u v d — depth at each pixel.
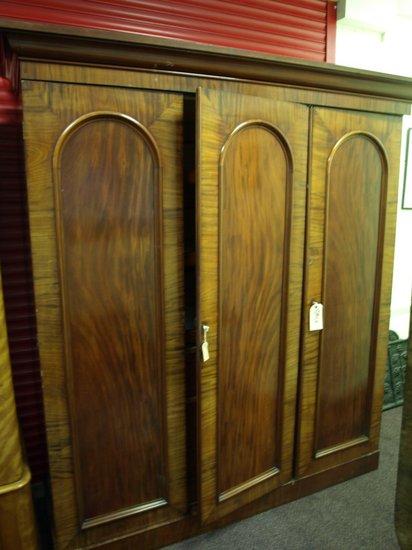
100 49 1.13
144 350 1.39
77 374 1.31
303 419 1.70
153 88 1.24
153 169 1.29
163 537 1.54
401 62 2.36
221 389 1.44
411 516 0.77
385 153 1.67
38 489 1.85
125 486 1.45
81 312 1.29
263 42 1.92
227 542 1.58
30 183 1.15
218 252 1.32
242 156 1.34
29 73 1.10
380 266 1.77
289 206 1.49
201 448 1.41
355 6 2.07
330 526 1.67
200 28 1.78
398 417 2.50
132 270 1.33
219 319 1.37
